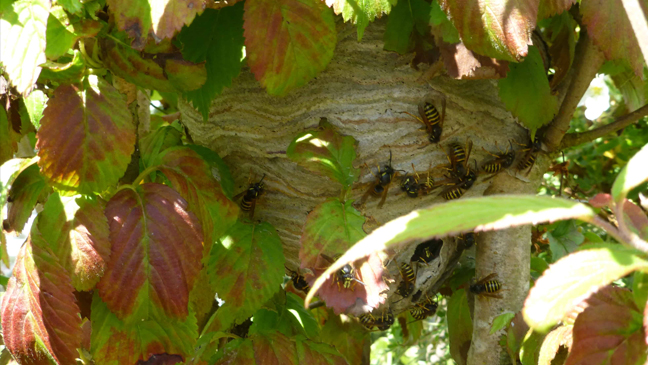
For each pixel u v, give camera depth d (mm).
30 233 434
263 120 496
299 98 489
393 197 495
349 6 431
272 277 474
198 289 490
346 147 476
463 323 539
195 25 473
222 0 449
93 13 434
